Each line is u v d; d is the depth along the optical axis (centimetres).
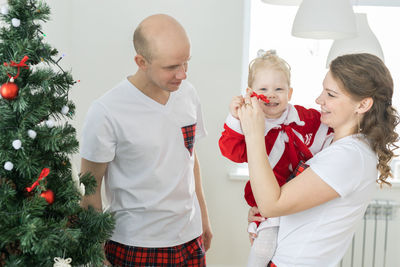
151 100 143
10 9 102
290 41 290
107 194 154
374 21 288
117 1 267
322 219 111
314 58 289
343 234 113
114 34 270
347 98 110
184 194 153
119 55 271
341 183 106
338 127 115
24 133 97
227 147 141
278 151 144
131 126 141
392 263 284
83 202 144
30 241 94
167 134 146
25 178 102
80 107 274
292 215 116
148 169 144
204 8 270
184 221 154
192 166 158
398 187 279
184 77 134
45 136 101
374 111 110
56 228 100
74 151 115
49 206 106
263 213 110
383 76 109
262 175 110
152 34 130
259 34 291
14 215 95
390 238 281
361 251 284
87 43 270
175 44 130
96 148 139
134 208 146
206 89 276
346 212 110
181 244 155
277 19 289
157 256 149
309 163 120
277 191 109
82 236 112
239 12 270
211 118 279
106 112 139
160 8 269
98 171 144
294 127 144
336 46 192
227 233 288
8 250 100
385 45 289
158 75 134
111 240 152
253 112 115
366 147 110
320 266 113
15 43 100
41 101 102
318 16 165
